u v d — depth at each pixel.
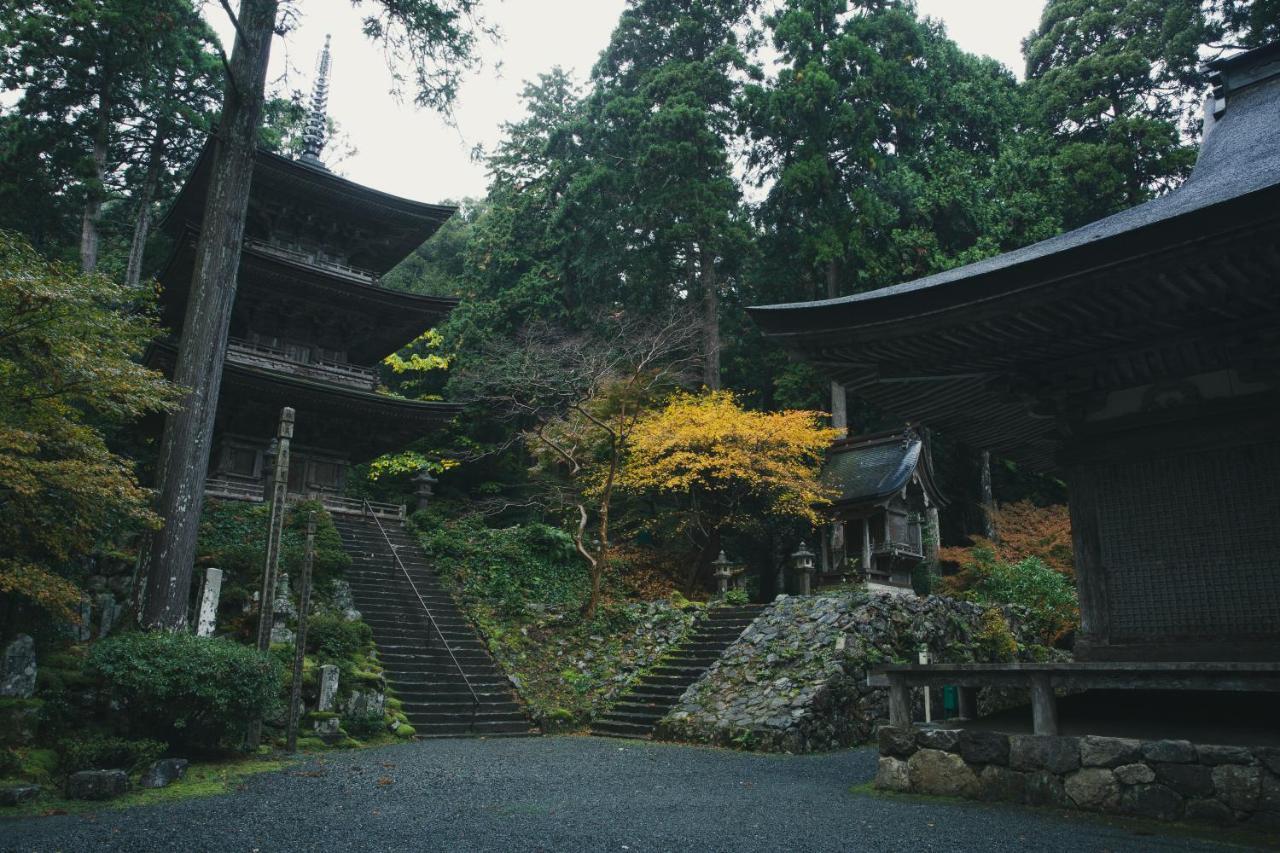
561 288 28.55
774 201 27.66
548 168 31.48
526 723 12.05
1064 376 6.61
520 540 17.75
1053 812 5.46
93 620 9.85
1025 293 5.25
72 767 6.78
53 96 19.70
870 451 22.27
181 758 7.37
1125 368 6.43
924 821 5.26
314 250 22.17
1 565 7.31
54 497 7.82
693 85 24.92
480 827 5.14
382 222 22.38
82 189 19.91
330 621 11.52
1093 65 25.69
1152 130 23.98
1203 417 6.12
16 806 5.79
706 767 8.45
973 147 29.34
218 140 10.81
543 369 22.95
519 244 30.30
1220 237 4.48
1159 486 6.30
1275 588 5.68
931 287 5.54
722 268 27.42
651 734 11.47
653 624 15.00
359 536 16.84
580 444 19.83
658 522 21.25
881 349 6.25
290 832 4.97
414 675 12.28
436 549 16.84
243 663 7.98
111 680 7.40
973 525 25.19
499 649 13.88
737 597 15.90
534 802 6.13
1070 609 16.83
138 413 8.95
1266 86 8.09
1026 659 15.00
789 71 25.30
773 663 11.93
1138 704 6.49
